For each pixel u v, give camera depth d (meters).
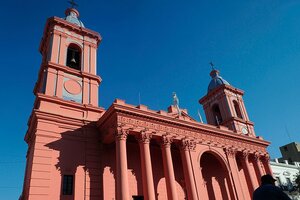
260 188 5.62
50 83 24.61
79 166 22.00
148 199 20.03
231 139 31.20
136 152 26.72
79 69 27.88
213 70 47.84
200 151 26.94
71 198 20.39
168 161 23.23
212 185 30.69
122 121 22.17
